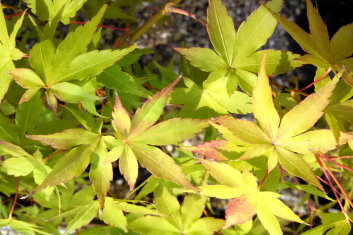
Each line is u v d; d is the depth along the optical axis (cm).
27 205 53
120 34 64
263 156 35
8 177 39
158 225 39
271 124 32
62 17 36
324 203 60
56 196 44
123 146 34
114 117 34
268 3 35
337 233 37
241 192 34
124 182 60
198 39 67
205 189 34
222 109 36
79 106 40
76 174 33
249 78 35
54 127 38
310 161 39
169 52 66
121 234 41
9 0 60
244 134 32
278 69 35
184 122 33
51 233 43
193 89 37
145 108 33
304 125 32
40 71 33
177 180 33
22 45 42
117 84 35
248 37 35
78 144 33
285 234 50
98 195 33
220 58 35
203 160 34
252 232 43
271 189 35
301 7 67
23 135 37
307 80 64
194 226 39
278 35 66
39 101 37
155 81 45
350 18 65
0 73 34
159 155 33
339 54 34
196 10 68
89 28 33
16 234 52
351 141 34
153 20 44
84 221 38
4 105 44
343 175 46
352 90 34
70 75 34
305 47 33
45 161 36
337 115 34
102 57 33
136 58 38
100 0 46
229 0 68
